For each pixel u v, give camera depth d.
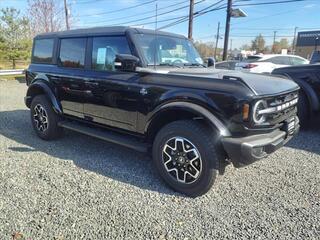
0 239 2.64
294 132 3.88
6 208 3.11
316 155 4.72
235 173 4.03
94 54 4.40
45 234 2.71
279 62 12.30
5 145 5.09
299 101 5.96
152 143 3.91
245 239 2.69
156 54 4.04
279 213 3.09
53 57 5.13
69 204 3.20
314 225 2.89
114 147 5.02
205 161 3.27
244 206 3.23
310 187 3.66
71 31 4.87
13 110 8.12
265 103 3.19
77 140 5.38
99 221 2.92
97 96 4.31
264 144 3.17
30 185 3.61
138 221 2.93
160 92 3.56
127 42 3.97
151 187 3.63
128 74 3.92
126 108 3.97
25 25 25.78
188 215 3.05
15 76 17.50
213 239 2.69
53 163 4.30
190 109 3.28
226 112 3.15
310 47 54.88
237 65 12.30
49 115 5.15
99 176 3.89
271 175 3.98
